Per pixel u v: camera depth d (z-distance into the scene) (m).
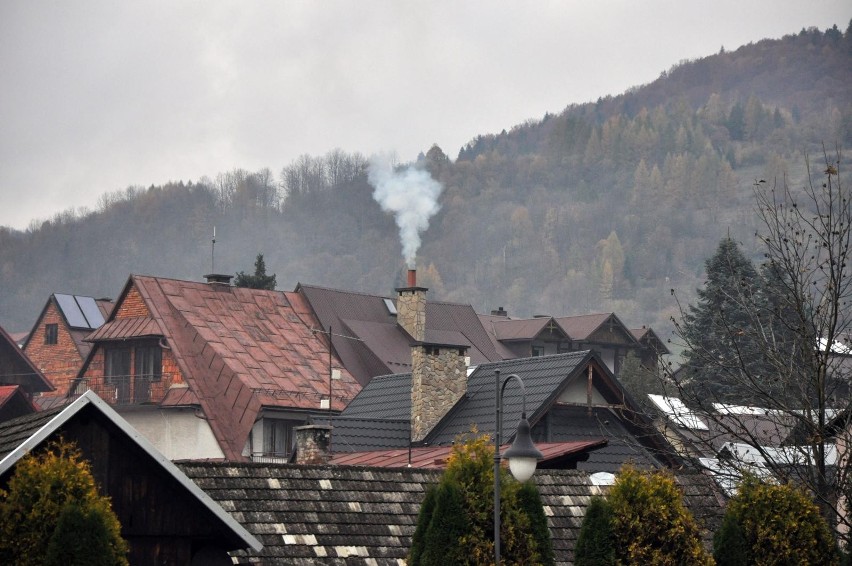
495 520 53.72
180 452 142.88
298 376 150.88
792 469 73.56
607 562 57.56
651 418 95.62
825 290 74.44
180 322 151.38
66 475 45.78
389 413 109.50
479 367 109.94
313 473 62.12
